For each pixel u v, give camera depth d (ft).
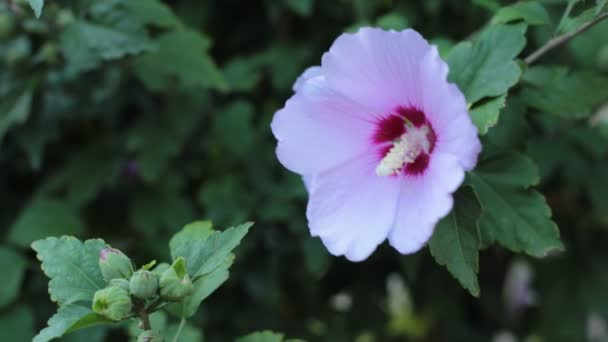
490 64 2.19
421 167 2.13
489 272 3.47
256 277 2.87
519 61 2.22
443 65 2.04
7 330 2.78
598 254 3.24
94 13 2.54
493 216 2.22
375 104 2.16
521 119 2.27
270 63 3.00
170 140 2.83
